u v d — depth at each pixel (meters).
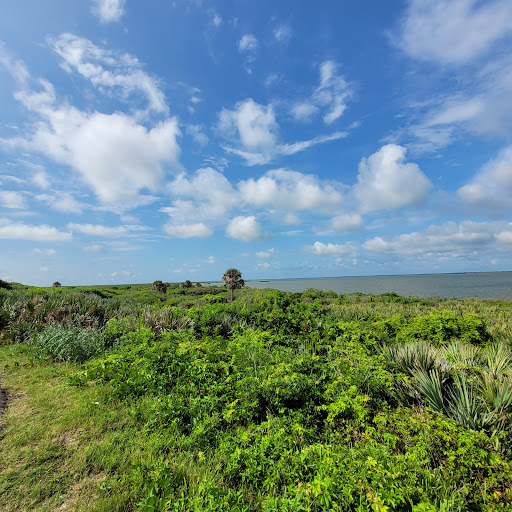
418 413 3.78
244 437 3.24
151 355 5.56
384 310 19.16
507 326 11.64
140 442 3.54
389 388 4.32
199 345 6.32
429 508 2.10
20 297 11.45
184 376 5.05
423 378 4.32
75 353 6.86
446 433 3.03
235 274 32.44
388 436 3.08
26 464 3.04
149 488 2.68
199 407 4.05
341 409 3.64
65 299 10.96
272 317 9.52
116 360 5.73
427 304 25.56
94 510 2.52
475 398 3.94
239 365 5.31
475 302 25.95
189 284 60.94
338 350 5.73
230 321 9.97
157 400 4.25
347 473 2.48
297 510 2.25
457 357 5.38
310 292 35.34
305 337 7.46
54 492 2.72
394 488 2.28
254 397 4.19
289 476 2.76
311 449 2.94
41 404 4.39
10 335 8.28
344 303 26.08
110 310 11.14
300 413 3.88
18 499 2.60
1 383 5.20
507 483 2.58
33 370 5.92
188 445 3.49
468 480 2.71
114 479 2.89
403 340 8.10
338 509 2.18
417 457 2.81
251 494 2.81
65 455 3.23
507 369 4.73
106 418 4.07
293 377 4.28
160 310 9.95
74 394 4.79
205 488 2.51
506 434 3.29
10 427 3.72
